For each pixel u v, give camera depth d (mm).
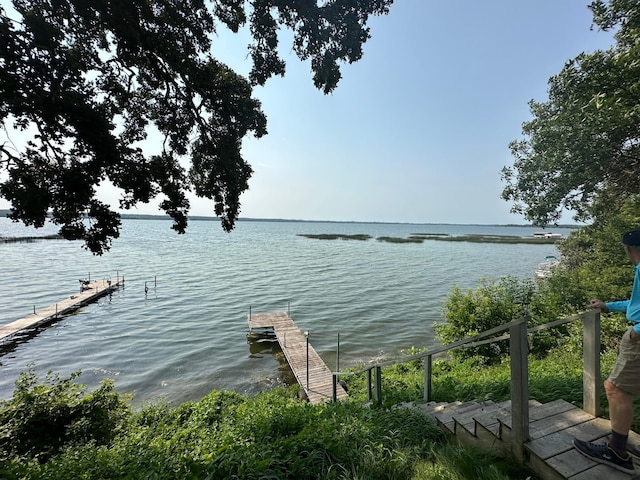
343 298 25406
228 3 5723
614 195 8109
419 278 33281
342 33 5504
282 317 20312
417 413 3918
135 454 4699
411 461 2863
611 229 8445
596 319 2744
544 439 2482
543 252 63500
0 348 16500
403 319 20219
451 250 64938
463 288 28359
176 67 5301
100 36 5168
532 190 8469
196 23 5543
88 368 14281
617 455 2143
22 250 59531
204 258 48312
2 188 4098
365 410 4645
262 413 6039
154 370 14086
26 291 28062
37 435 6387
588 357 2834
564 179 7219
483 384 5703
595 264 10172
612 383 2199
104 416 7121
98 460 4219
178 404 11453
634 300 2215
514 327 2533
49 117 4375
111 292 27766
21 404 6707
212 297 26031
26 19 3873
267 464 2787
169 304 24234
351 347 15883
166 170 6250
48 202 4531
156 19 5039
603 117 5648
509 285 11773
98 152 4770
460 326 11219
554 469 2182
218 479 2738
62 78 4355
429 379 4891
